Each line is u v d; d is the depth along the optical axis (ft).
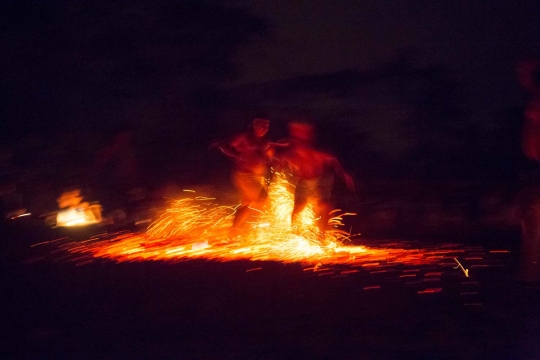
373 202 43.39
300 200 31.73
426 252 30.07
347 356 17.48
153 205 43.47
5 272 28.32
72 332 20.20
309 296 22.90
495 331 18.95
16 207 45.11
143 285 25.27
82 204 42.78
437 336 18.65
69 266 29.12
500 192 41.63
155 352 18.25
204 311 21.65
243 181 32.91
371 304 21.75
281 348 18.16
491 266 26.81
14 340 19.69
